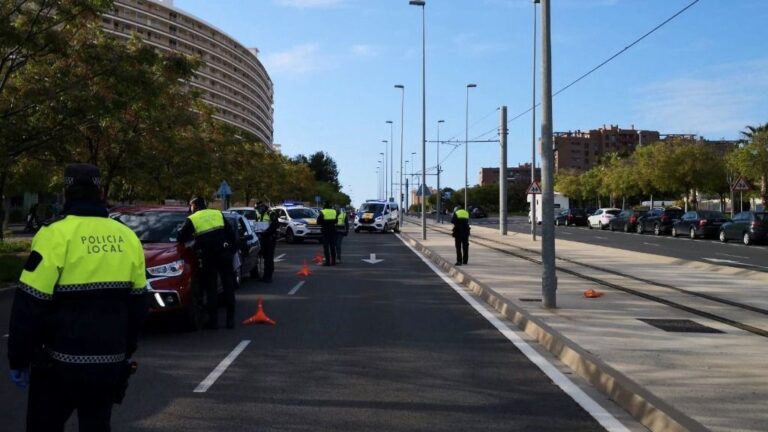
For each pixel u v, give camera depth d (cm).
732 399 637
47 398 374
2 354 895
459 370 814
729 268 1894
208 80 12131
